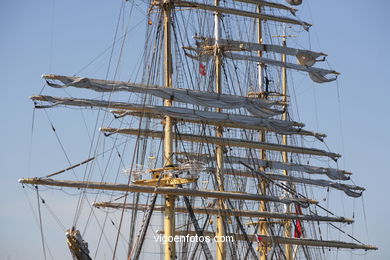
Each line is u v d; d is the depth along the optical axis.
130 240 55.09
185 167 54.97
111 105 56.12
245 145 71.12
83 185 53.75
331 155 79.88
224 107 60.66
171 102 58.84
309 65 79.56
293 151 76.38
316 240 81.25
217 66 70.31
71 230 46.66
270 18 76.81
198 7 70.00
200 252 70.56
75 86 55.00
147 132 58.06
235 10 73.00
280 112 64.00
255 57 78.44
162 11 59.44
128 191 54.44
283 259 79.50
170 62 58.72
